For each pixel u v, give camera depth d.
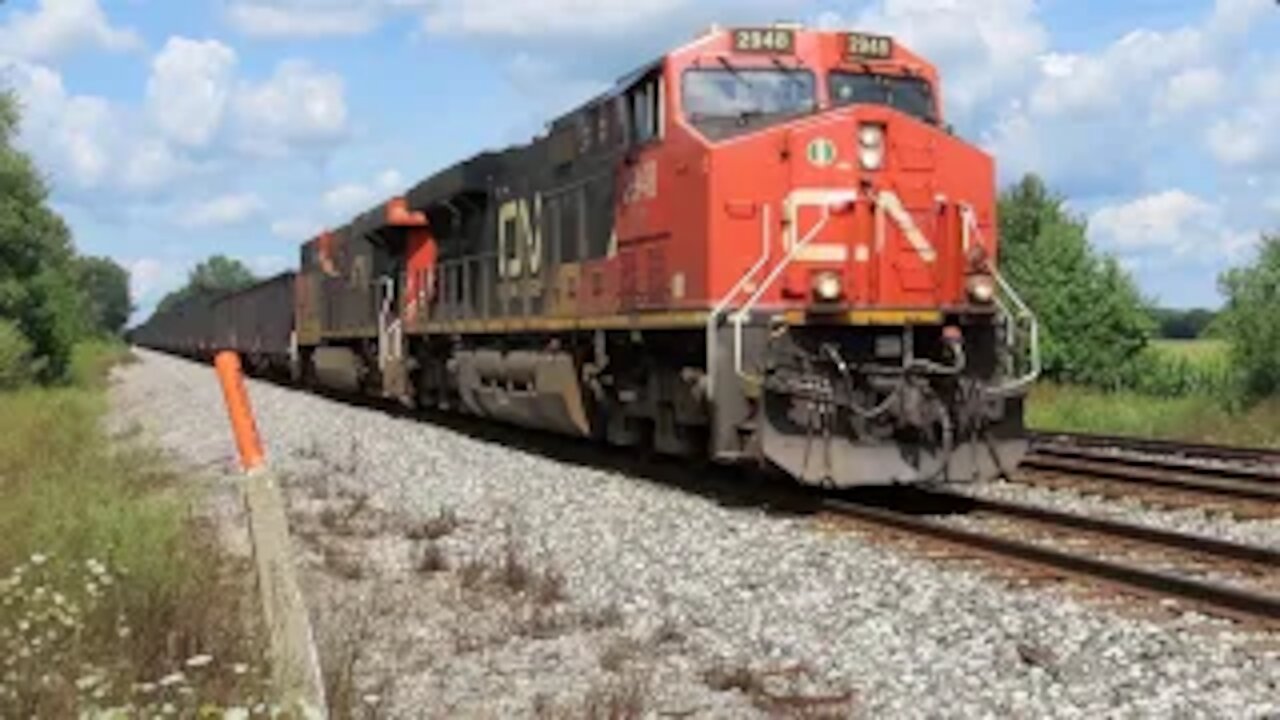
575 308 17.67
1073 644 7.68
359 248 33.56
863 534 11.56
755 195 13.48
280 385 48.66
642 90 15.38
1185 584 8.62
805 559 10.38
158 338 120.94
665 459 17.22
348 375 33.50
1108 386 37.12
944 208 13.80
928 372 13.32
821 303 13.28
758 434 13.09
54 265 48.97
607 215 16.48
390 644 8.25
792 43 14.78
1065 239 38.41
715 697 7.04
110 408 35.19
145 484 15.23
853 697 6.93
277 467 18.38
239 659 7.01
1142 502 13.49
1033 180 43.94
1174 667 7.15
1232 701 6.55
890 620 8.42
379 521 13.24
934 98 15.25
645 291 15.19
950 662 7.46
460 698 7.11
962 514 13.05
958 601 8.80
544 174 19.12
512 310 20.55
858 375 13.50
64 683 6.18
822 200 13.50
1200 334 28.20
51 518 9.89
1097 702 6.66
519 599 9.59
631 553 11.01
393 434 22.95
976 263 13.88
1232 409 24.98
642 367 16.20
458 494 15.10
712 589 9.58
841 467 13.10
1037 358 13.64
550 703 6.93
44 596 7.23
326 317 38.00
